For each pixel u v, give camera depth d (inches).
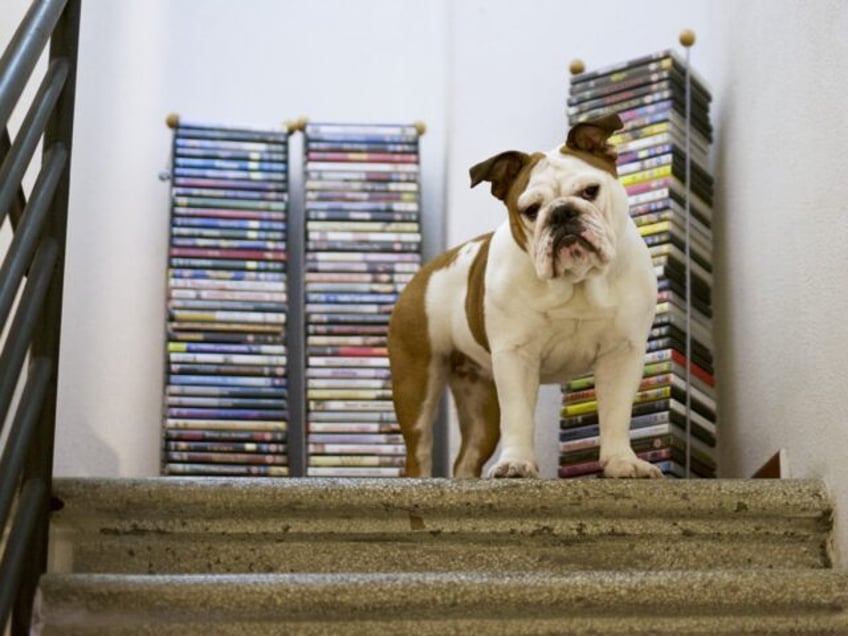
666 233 140.7
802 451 110.0
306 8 185.5
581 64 155.9
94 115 169.8
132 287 171.2
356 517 96.3
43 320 90.4
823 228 107.3
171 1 183.2
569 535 97.8
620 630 89.8
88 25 170.2
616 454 111.7
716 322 141.4
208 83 181.2
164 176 174.4
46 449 89.3
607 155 110.9
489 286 113.8
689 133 144.7
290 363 173.3
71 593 86.4
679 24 157.0
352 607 87.3
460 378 131.3
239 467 165.2
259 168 174.2
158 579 87.2
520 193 108.8
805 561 99.9
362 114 182.2
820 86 109.5
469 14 167.8
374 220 172.7
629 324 111.9
